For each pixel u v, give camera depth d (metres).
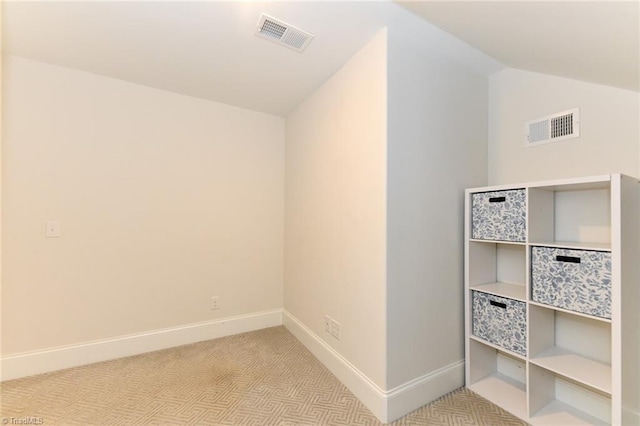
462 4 1.31
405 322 1.71
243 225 2.87
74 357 2.18
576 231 1.70
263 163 2.97
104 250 2.29
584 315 1.40
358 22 1.61
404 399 1.67
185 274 2.60
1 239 1.97
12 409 1.70
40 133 2.07
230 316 2.81
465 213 1.97
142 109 2.42
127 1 1.48
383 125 1.66
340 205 2.07
